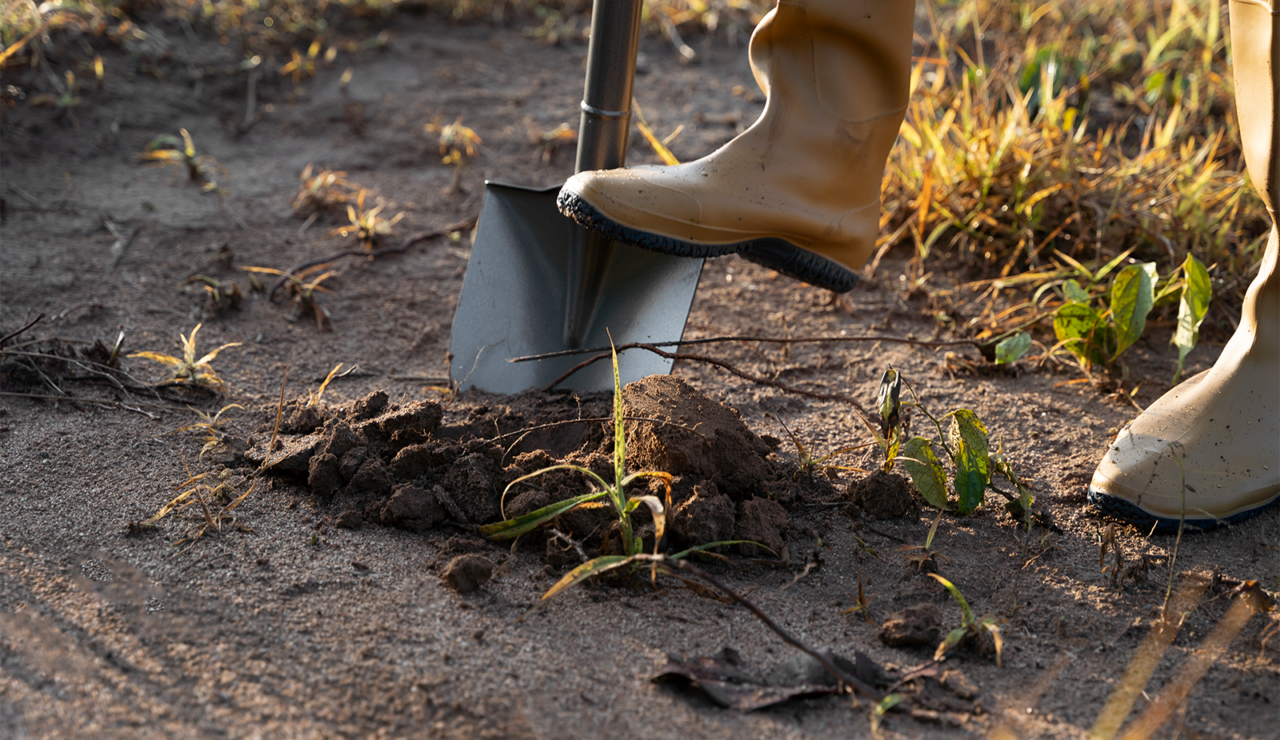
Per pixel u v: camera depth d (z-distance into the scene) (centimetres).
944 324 253
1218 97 367
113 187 319
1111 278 261
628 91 193
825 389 222
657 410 167
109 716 117
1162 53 407
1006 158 291
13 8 375
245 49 424
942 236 297
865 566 157
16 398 197
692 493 159
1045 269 278
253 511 164
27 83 359
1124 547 164
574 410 190
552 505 151
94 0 418
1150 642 140
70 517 159
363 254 285
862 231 191
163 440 187
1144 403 216
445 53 457
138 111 368
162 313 246
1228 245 270
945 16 463
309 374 225
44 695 120
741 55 464
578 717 121
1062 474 188
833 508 171
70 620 134
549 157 358
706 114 395
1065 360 235
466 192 335
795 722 123
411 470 170
